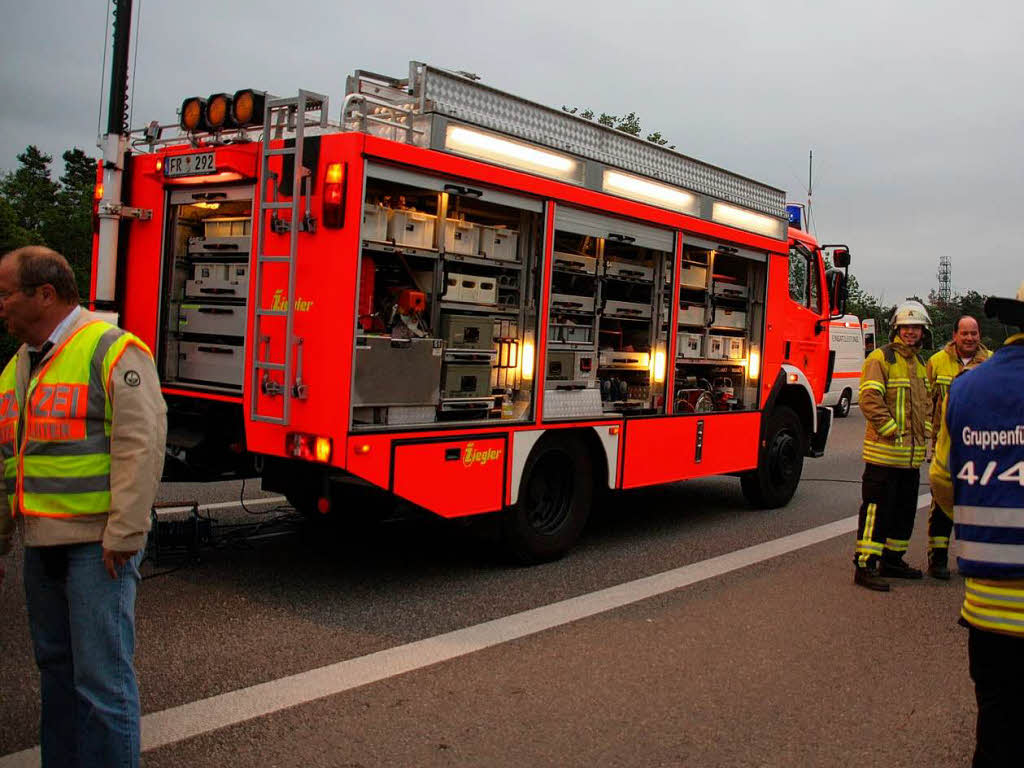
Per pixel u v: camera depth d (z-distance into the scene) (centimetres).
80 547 280
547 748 358
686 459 758
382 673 425
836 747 372
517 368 618
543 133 611
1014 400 266
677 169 739
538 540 627
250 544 657
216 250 589
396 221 527
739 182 816
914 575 651
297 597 538
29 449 278
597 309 678
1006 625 262
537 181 600
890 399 616
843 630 525
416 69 546
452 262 568
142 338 621
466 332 570
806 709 409
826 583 624
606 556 671
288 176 513
